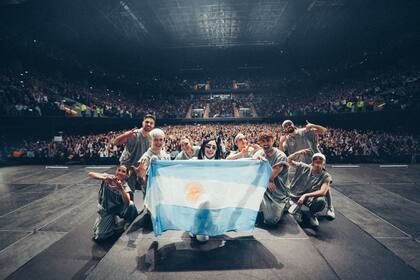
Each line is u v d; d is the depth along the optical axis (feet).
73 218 15.83
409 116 57.98
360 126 72.49
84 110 64.85
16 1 67.21
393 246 11.79
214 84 152.35
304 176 14.67
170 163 11.31
